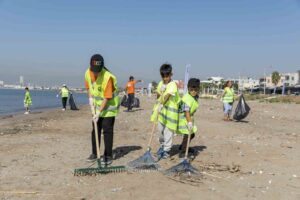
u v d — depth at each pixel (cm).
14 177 757
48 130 1509
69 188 692
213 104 4094
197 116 2209
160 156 935
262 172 836
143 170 813
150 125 1669
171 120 911
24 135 1338
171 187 706
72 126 1666
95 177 763
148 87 6431
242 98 1947
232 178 783
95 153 889
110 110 857
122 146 1103
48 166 845
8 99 7069
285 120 2136
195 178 769
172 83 899
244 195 680
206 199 649
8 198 638
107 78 835
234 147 1109
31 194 659
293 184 757
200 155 986
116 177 764
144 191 679
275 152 1052
